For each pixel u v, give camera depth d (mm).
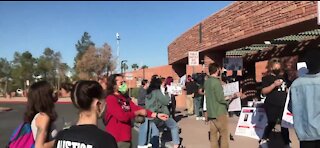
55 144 3020
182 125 15562
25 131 4188
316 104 4938
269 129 9789
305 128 4984
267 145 9820
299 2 13445
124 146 5949
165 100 9625
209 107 8398
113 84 5988
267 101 9312
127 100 6074
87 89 3023
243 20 17219
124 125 6004
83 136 2895
